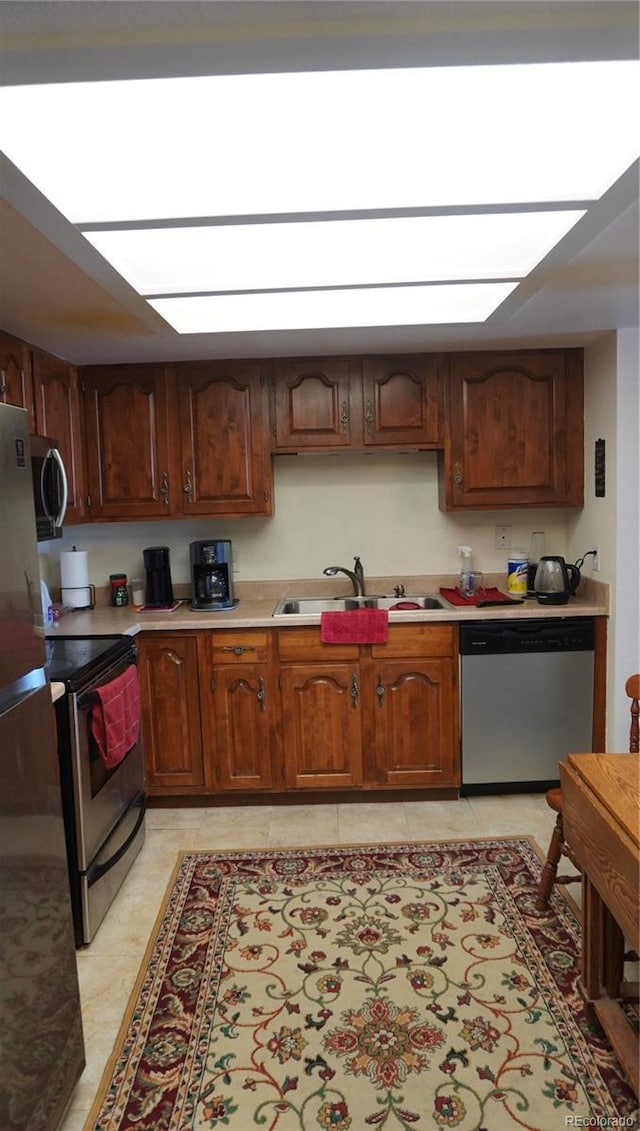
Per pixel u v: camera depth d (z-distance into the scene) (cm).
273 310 232
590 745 319
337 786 320
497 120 117
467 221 158
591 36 96
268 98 109
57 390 300
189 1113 162
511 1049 177
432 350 320
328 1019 189
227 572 342
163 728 318
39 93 105
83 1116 163
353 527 365
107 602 366
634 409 293
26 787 147
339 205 148
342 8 90
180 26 92
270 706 316
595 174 137
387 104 112
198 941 223
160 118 113
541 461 333
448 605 331
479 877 255
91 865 226
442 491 340
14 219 152
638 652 306
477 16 93
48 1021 153
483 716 316
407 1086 167
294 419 329
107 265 176
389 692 315
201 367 325
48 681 162
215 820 312
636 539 301
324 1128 157
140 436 328
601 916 181
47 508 249
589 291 227
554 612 310
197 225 154
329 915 235
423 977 204
